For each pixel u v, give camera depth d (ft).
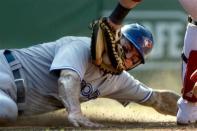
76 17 93.25
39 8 93.56
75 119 42.04
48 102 45.85
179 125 45.27
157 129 40.98
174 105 49.67
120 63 43.88
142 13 95.45
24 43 93.76
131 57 45.03
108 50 43.27
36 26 93.56
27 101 45.60
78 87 42.98
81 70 43.52
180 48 96.58
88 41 45.29
